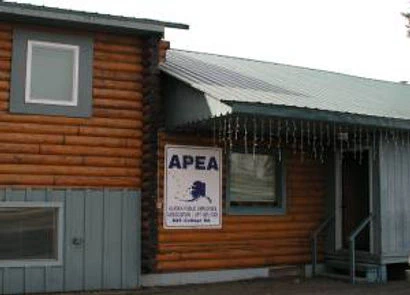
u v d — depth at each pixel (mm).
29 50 11359
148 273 12320
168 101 12414
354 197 14531
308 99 12430
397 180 13672
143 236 12266
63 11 11094
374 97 15164
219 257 13164
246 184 13859
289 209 14188
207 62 15109
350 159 14594
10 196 11125
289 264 14023
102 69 11906
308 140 14469
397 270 13938
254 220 13703
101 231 11812
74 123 11633
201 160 13047
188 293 11625
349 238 13375
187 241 12805
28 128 11305
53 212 11516
